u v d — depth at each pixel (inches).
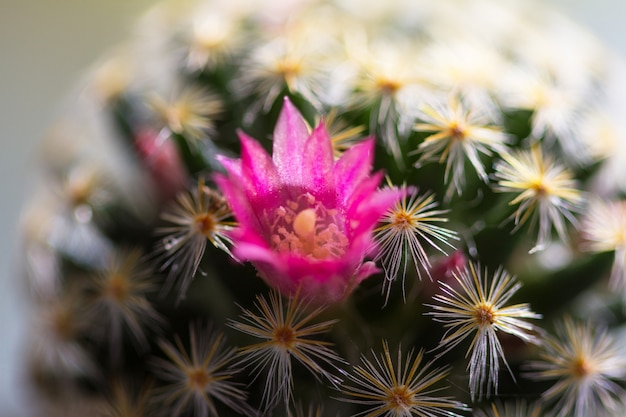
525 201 3.5
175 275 3.6
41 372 4.2
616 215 3.8
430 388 3.4
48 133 4.6
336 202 3.2
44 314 4.0
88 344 3.8
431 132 3.6
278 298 3.3
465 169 3.6
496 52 4.2
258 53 3.9
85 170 4.2
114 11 6.4
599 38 6.0
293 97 3.7
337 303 3.3
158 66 4.3
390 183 3.4
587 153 4.0
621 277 3.8
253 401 3.4
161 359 3.7
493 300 3.3
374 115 3.6
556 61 4.2
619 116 4.4
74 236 3.9
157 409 3.7
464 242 3.5
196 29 4.1
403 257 3.3
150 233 3.8
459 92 3.8
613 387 3.7
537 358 3.5
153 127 4.0
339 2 4.4
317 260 3.1
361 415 3.3
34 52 6.3
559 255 3.8
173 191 3.8
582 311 3.8
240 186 3.1
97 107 4.3
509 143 3.7
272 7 4.3
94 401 4.0
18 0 6.3
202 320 3.6
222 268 3.4
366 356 3.4
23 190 5.9
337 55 3.9
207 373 3.4
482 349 3.3
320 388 3.4
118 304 3.6
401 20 4.4
